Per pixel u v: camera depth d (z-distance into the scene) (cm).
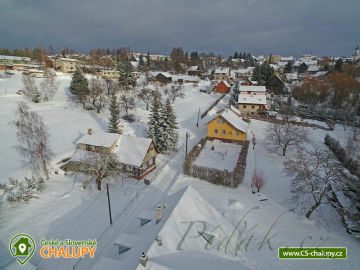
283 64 19762
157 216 1716
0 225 2273
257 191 3053
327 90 8225
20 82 8044
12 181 2748
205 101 8481
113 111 4725
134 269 1284
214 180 3167
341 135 5484
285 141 4356
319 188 2589
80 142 3409
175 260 1332
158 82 10594
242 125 4859
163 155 4116
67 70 11275
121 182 3144
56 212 2512
